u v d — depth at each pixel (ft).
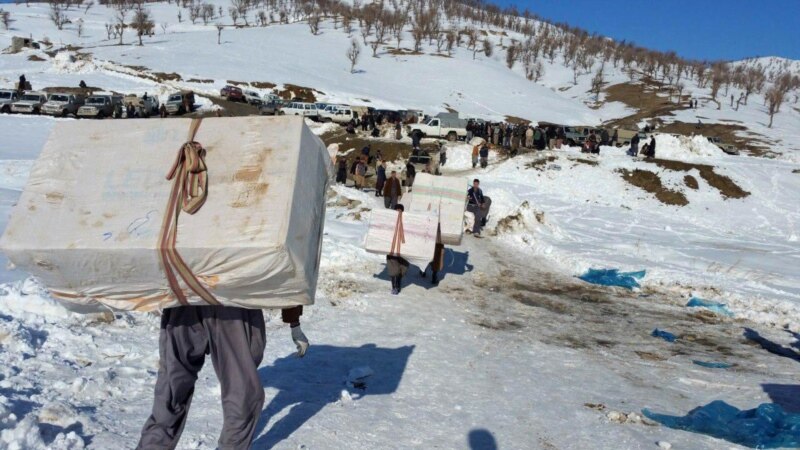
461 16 522.47
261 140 13.00
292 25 412.98
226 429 13.10
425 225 37.60
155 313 26.78
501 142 130.21
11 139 98.02
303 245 12.31
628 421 20.31
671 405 22.62
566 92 357.41
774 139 229.04
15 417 14.19
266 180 12.33
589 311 40.86
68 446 13.60
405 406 19.88
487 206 67.56
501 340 30.81
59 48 253.85
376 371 23.47
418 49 369.30
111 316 25.38
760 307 44.47
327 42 356.38
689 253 69.62
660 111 291.79
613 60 434.30
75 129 13.52
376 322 31.53
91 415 15.64
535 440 18.15
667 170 111.75
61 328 22.80
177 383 13.10
